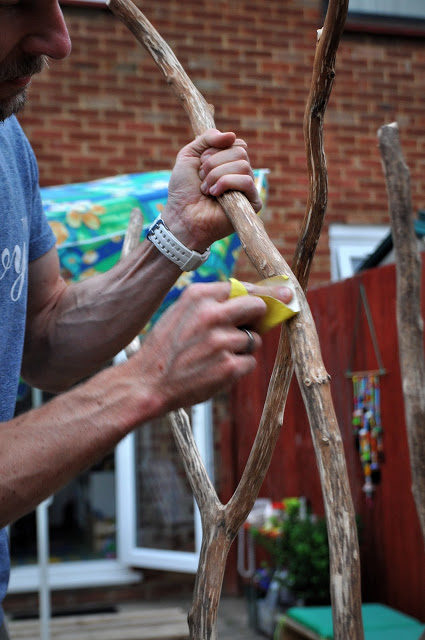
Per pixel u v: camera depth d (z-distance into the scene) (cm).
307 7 552
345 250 547
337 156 553
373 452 382
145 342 85
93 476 533
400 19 571
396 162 185
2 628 130
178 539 514
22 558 517
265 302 86
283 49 545
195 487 104
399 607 365
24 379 151
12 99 105
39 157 498
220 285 85
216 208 123
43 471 82
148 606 502
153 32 125
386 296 376
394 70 569
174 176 125
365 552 397
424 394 169
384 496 379
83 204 264
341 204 551
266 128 538
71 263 257
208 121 123
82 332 136
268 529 418
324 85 95
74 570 511
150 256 129
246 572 498
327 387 85
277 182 536
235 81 535
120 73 516
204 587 97
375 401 382
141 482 520
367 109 562
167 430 526
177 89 125
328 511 81
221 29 535
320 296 439
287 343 95
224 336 81
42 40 99
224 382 82
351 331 408
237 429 527
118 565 521
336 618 79
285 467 484
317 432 83
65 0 507
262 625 428
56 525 529
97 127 510
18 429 85
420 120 570
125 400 83
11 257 127
